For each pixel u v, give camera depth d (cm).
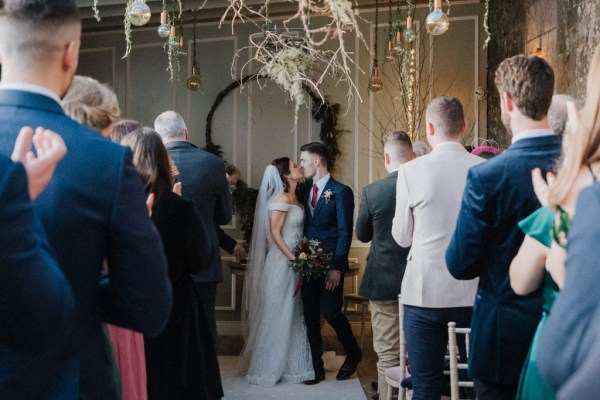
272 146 717
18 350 112
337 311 520
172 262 263
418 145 504
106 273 158
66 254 128
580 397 84
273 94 716
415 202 291
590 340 85
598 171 112
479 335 210
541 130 209
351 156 702
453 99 293
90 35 759
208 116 722
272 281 518
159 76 741
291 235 523
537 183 165
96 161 133
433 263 285
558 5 482
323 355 602
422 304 285
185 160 380
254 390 499
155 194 255
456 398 255
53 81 137
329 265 510
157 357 266
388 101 697
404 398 360
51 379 124
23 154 114
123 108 750
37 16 132
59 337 115
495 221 206
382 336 432
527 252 181
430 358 289
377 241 426
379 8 693
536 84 206
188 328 270
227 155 725
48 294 109
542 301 197
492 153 407
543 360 91
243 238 712
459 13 684
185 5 666
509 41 608
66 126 135
